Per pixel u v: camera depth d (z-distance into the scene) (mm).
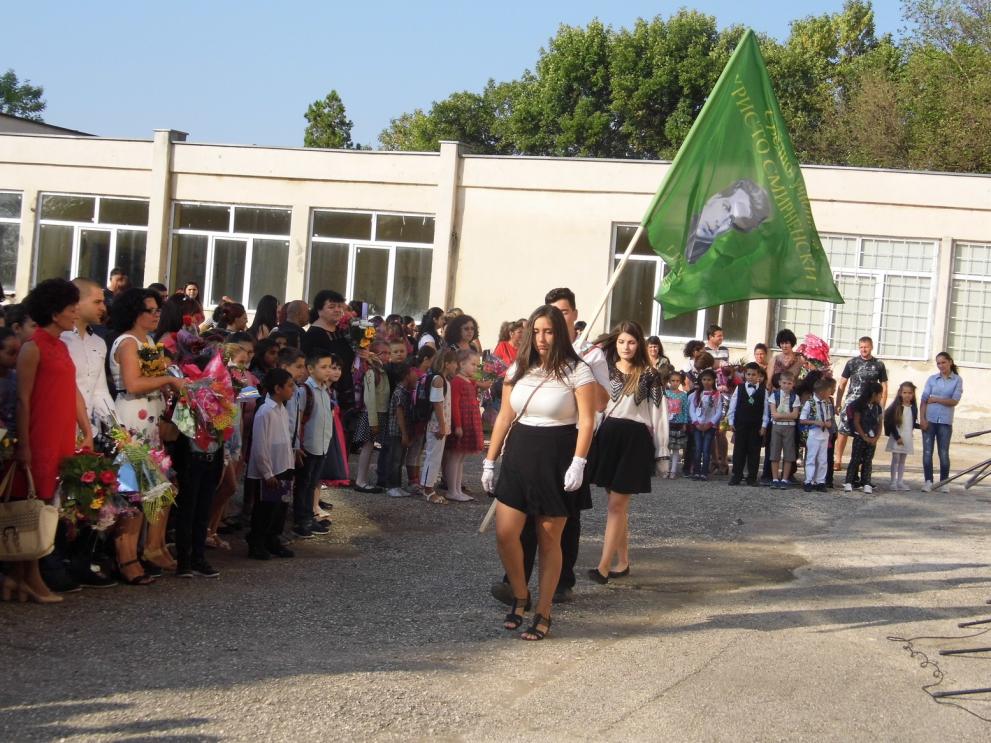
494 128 47438
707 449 13883
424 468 10938
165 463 7008
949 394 14328
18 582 6613
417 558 8508
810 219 8102
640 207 22266
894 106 36875
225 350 8094
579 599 7469
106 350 7277
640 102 40219
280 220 24578
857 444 13562
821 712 5387
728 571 8664
